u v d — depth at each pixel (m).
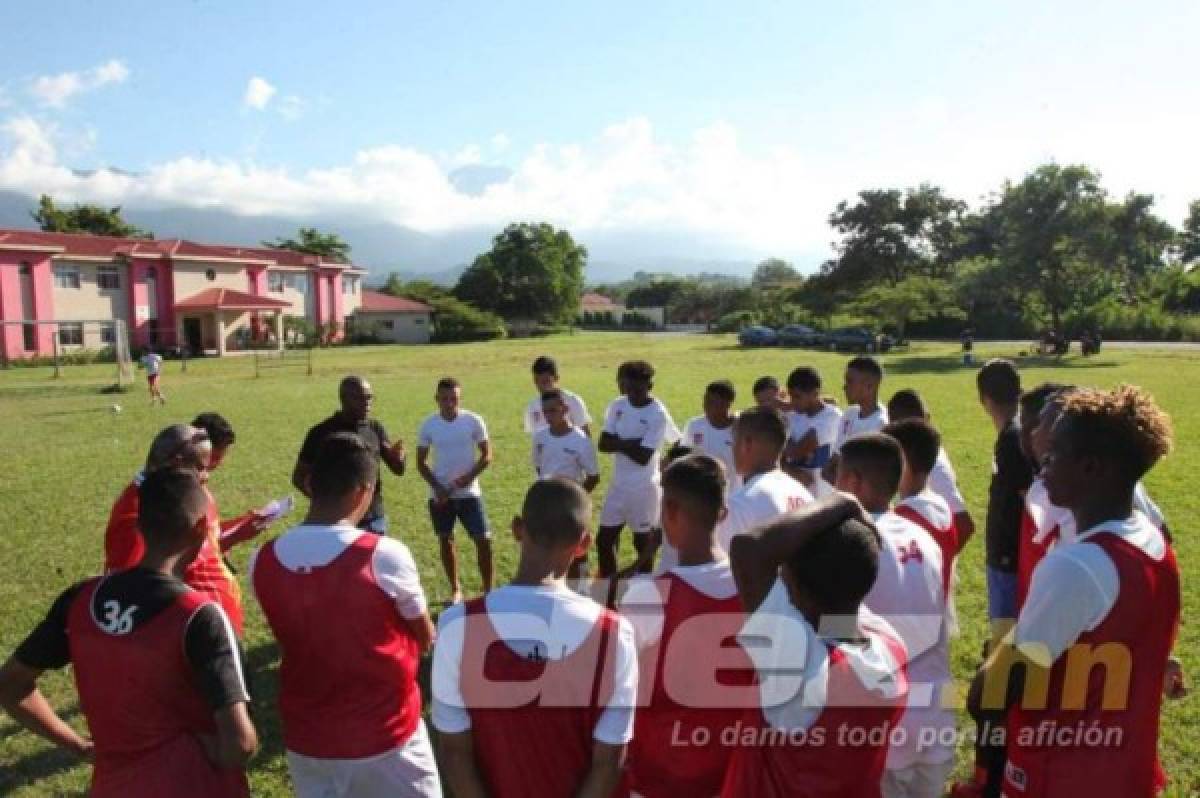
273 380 29.80
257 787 4.19
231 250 53.75
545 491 2.44
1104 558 2.12
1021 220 38.41
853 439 3.17
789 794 2.22
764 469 3.91
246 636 6.11
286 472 12.74
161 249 48.50
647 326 88.62
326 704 2.83
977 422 16.47
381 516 6.23
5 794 4.18
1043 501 3.38
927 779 2.96
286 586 2.80
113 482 12.12
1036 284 38.62
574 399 6.98
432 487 6.73
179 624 2.46
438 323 64.12
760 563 2.18
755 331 49.19
